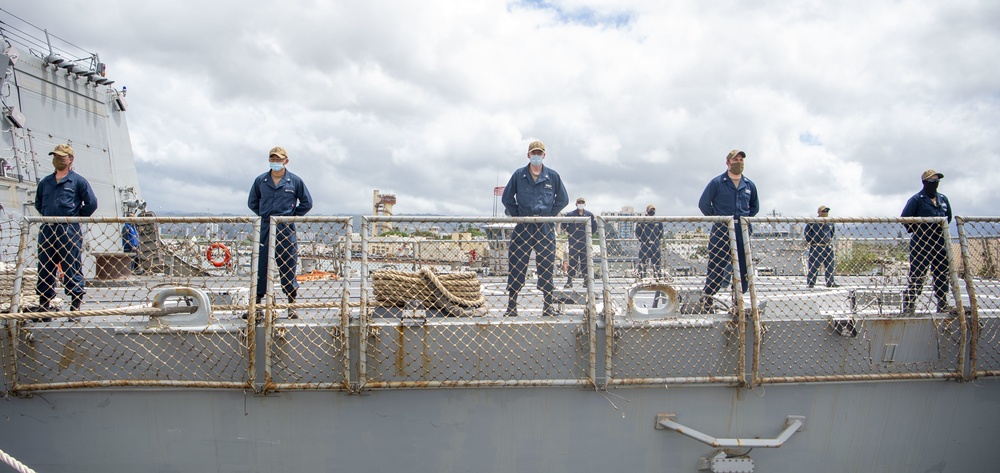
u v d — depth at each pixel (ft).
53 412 16.89
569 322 17.34
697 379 17.57
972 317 18.56
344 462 17.31
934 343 18.69
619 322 17.51
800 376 18.04
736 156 20.40
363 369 16.74
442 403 17.38
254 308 16.61
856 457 18.78
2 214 30.09
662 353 17.69
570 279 22.15
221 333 16.85
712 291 19.48
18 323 16.61
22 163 35.91
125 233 20.53
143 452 17.11
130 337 16.80
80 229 18.83
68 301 19.99
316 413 17.12
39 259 18.12
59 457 16.99
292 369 16.94
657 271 20.27
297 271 20.70
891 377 18.30
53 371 16.81
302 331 16.85
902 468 18.98
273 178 19.88
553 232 19.42
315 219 16.72
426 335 17.01
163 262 18.60
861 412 18.61
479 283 19.69
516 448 17.61
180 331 16.79
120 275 23.94
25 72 37.24
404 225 16.80
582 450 17.74
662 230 20.11
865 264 20.30
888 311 19.56
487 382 17.08
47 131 38.81
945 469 19.11
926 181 21.50
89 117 42.75
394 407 17.25
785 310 18.72
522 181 19.99
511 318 17.81
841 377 18.13
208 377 16.92
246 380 16.84
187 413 17.06
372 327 16.88
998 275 20.34
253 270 16.62
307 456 17.24
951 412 18.93
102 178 43.75
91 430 17.01
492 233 21.61
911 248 19.58
